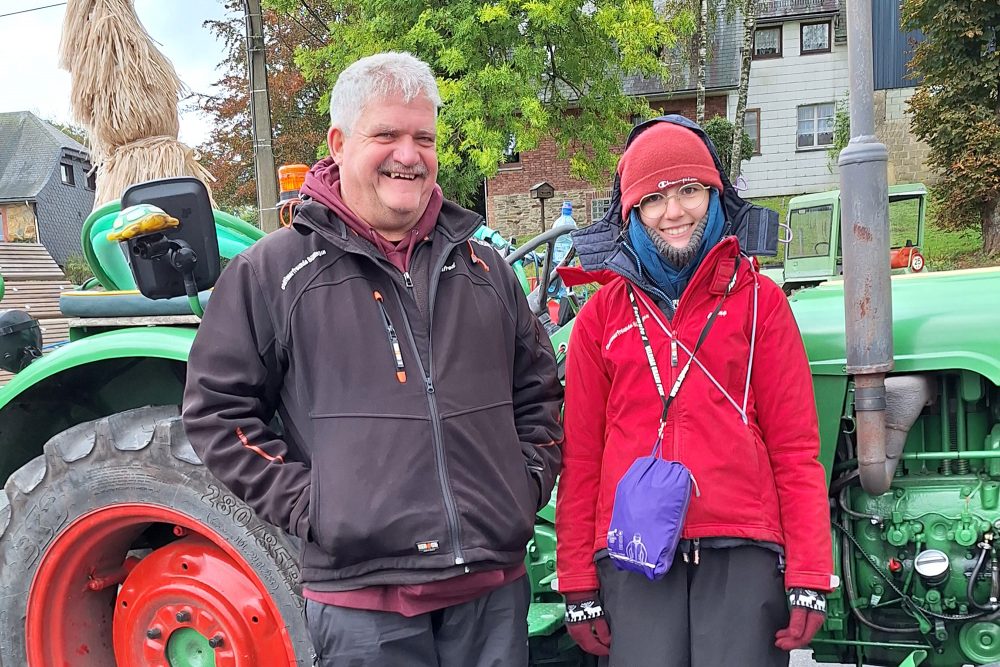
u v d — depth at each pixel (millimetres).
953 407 2008
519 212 18828
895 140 19203
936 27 12602
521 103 10336
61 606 2168
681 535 1568
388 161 1596
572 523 1748
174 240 1817
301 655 1916
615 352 1692
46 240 31938
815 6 20547
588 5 11844
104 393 2451
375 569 1508
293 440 1662
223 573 2020
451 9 10641
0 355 2348
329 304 1572
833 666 2734
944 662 1956
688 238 1656
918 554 1892
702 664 1573
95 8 3156
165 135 3301
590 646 1741
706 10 15961
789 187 21266
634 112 12859
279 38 15805
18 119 33938
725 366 1610
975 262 12180
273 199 8695
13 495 2143
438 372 1573
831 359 1961
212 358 1582
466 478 1544
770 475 1620
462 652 1608
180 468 1978
